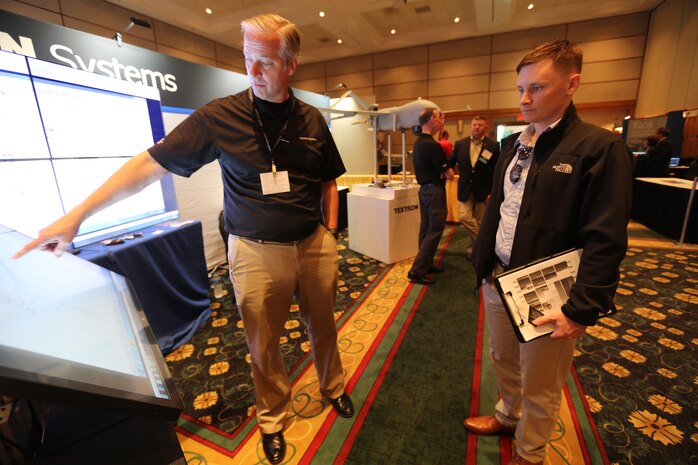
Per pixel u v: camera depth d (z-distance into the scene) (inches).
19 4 176.1
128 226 81.0
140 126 83.5
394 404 60.9
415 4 244.2
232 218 46.1
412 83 325.1
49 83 62.2
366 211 140.6
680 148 214.5
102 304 28.4
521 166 38.5
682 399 60.7
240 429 56.6
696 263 128.7
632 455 50.0
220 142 42.7
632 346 76.7
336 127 210.7
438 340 80.7
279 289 48.0
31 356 17.0
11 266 25.8
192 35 271.7
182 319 85.8
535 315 33.9
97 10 207.9
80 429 26.1
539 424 41.4
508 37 285.9
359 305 100.2
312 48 336.8
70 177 66.9
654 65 238.7
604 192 31.0
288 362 74.5
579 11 250.7
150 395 19.6
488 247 43.9
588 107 276.1
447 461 49.7
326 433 55.2
